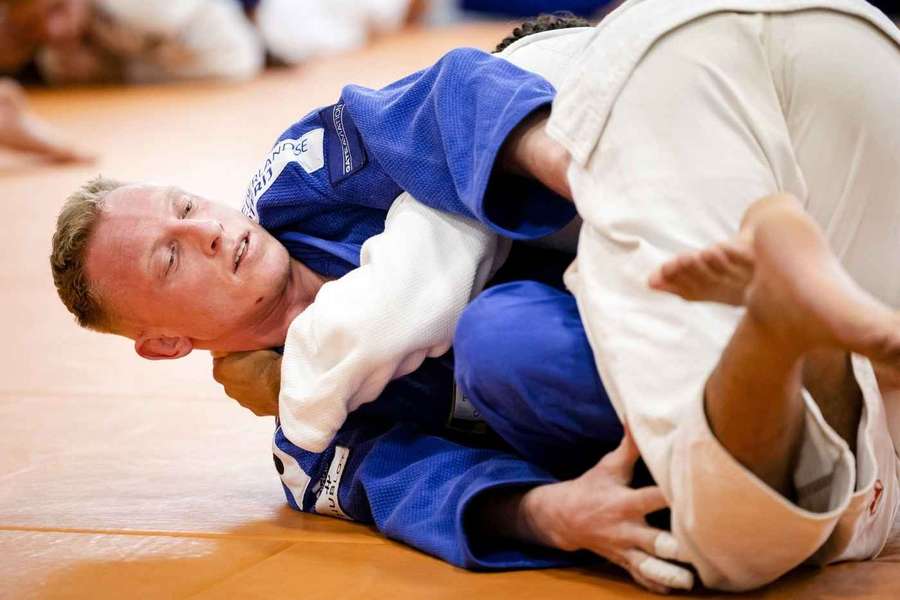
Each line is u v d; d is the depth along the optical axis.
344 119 3.17
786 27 2.48
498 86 2.81
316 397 2.82
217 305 3.11
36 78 12.84
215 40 12.38
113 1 12.12
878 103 2.45
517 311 2.56
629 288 2.37
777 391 2.04
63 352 4.76
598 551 2.46
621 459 2.43
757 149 2.41
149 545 2.94
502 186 2.84
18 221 7.24
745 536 2.21
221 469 3.49
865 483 2.30
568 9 15.41
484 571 2.63
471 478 2.74
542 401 2.54
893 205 2.48
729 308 2.29
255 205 3.26
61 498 3.30
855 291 1.91
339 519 3.08
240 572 2.73
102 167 8.68
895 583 2.45
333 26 13.80
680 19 2.50
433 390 3.03
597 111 2.52
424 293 2.83
